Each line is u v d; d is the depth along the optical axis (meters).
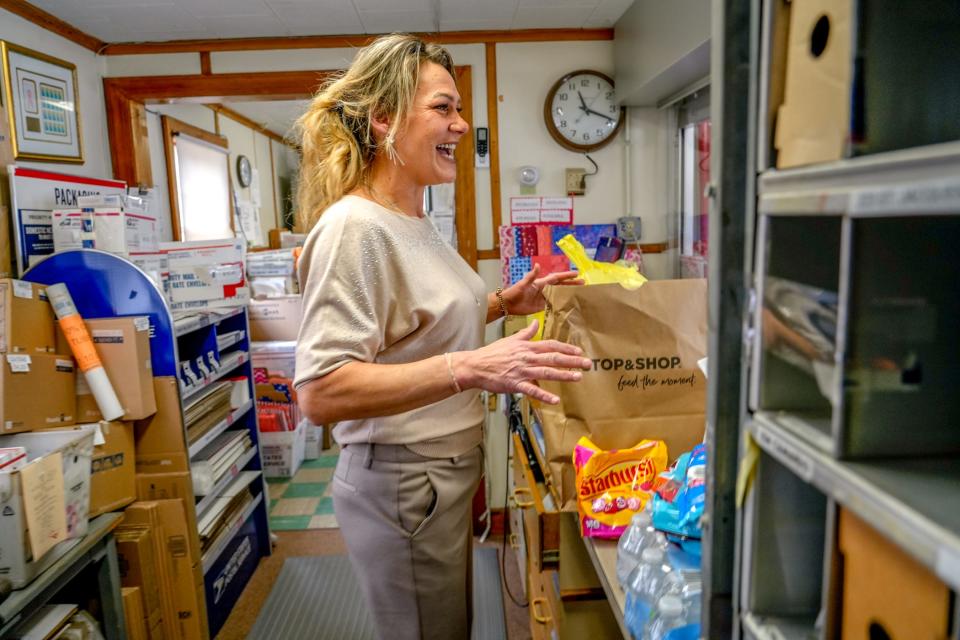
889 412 0.50
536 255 2.90
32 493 1.40
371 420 1.28
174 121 3.56
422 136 1.30
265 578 2.74
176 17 2.51
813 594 0.66
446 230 2.92
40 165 2.45
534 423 1.71
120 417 1.90
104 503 1.85
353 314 1.17
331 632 2.35
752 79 0.61
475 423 1.42
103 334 1.89
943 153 0.37
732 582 0.71
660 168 2.87
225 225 4.44
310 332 1.18
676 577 0.96
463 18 2.63
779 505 0.64
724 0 0.63
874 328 0.49
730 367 0.68
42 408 1.72
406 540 1.33
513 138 2.88
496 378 1.11
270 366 3.70
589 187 2.91
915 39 0.47
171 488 2.06
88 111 2.74
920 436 0.50
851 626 0.51
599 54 2.85
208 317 2.39
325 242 1.19
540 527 1.41
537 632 1.84
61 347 1.86
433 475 1.32
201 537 2.26
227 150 4.48
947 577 0.37
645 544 1.07
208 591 2.31
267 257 3.85
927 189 0.38
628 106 2.84
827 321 0.55
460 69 2.83
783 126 0.56
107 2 2.34
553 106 2.82
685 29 1.94
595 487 1.23
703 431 1.28
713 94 0.66
